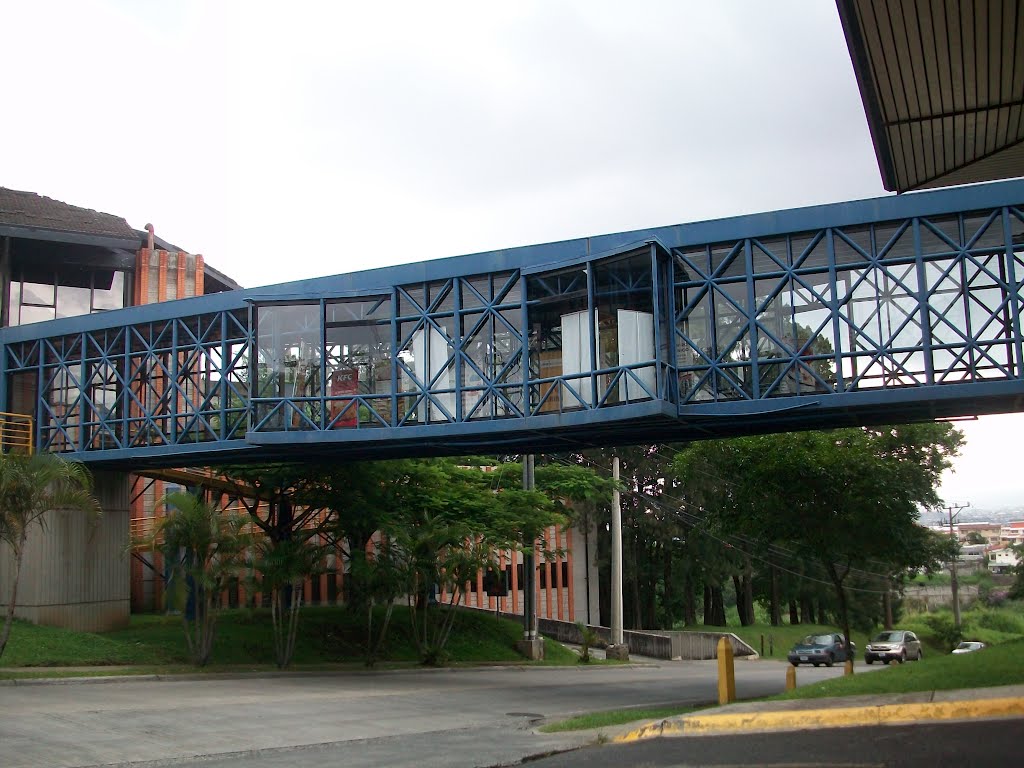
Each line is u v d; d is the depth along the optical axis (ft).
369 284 80.48
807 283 68.49
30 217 126.31
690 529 189.06
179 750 44.47
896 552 75.97
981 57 52.47
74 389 97.86
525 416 72.74
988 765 29.17
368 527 96.94
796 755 33.19
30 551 91.35
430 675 94.48
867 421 72.59
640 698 75.20
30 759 41.42
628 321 70.13
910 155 66.13
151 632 97.19
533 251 75.25
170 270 136.36
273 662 92.89
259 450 84.58
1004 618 274.36
